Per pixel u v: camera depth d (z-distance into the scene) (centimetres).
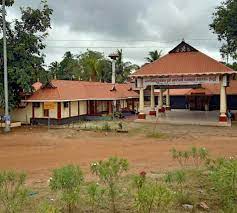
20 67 3425
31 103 3791
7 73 3303
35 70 3581
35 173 1550
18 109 3834
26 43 3478
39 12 3541
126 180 1231
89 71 6700
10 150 2220
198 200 1004
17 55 3459
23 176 1125
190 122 3788
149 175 1377
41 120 3759
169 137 2803
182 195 1008
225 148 2220
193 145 2375
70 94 3959
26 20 3544
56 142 2542
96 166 1019
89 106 4431
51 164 1772
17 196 988
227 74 3678
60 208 923
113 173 981
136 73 4022
